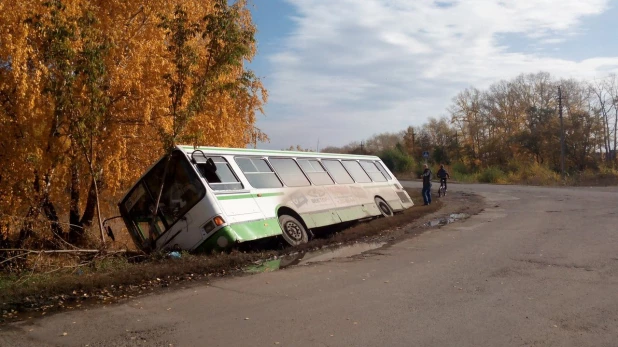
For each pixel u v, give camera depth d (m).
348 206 17.03
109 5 13.21
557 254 10.66
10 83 11.48
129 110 13.38
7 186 11.83
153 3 13.52
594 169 57.56
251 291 8.14
